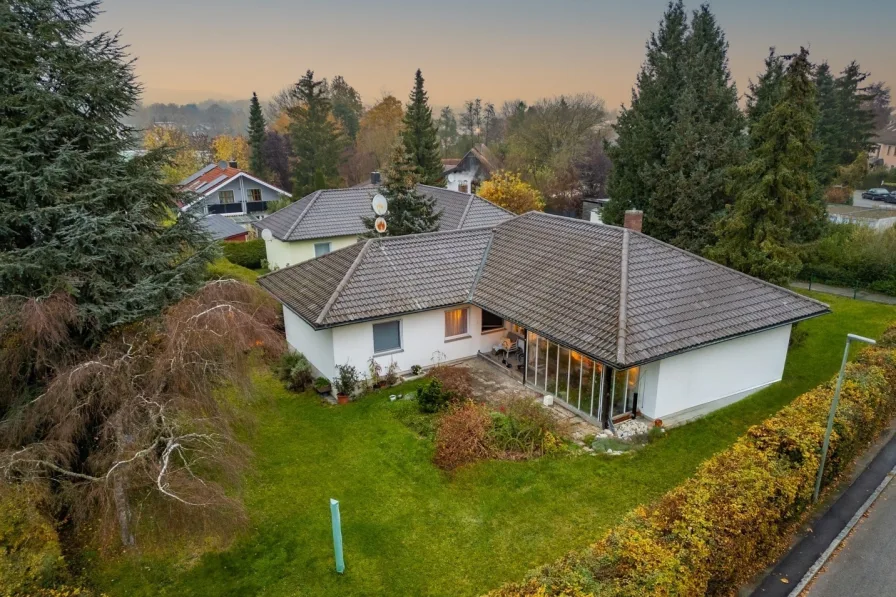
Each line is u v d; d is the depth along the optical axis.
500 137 98.06
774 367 17.34
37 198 11.75
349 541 10.86
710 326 14.99
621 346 13.42
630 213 20.73
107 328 11.97
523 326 16.12
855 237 30.78
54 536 9.41
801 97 19.92
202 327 10.21
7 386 10.77
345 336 16.88
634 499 11.89
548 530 11.03
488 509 11.69
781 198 20.84
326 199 34.41
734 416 15.49
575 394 15.44
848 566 9.77
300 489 12.51
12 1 11.71
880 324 23.34
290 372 18.16
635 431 14.51
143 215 13.39
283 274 20.80
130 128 13.76
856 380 13.63
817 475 11.05
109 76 12.69
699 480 9.92
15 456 9.14
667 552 8.05
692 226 28.16
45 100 11.51
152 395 9.99
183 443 9.87
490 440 13.73
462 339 19.36
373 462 13.49
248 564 10.27
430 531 11.10
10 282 10.90
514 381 17.72
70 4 12.52
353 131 92.00
